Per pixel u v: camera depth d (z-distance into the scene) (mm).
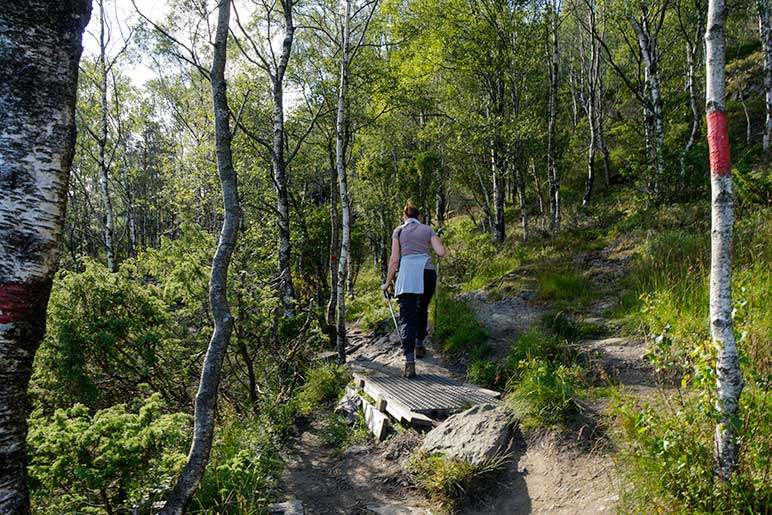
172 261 6680
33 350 2359
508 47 14336
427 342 7703
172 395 6387
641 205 12484
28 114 2297
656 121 13766
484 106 16484
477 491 3764
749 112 19188
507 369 5625
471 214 21250
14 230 2248
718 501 2566
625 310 6457
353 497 4090
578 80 24625
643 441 3287
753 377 3293
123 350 6102
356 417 5680
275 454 4973
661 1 15492
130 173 28188
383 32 13117
